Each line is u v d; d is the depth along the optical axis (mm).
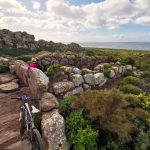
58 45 94312
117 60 18234
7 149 5930
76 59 16328
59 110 6988
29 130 5262
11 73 14109
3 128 7133
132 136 6473
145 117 7199
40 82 8133
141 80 12648
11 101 9609
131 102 8203
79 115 6324
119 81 13336
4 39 84500
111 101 6605
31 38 95312
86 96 7152
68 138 5938
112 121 6250
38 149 4734
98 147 5910
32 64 12219
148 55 30125
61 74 10211
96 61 16891
